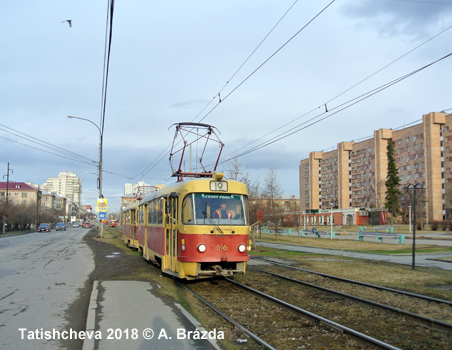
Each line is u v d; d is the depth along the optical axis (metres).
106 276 12.42
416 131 80.88
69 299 9.00
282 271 14.80
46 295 9.41
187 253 10.49
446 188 74.75
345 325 7.48
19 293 9.63
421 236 43.34
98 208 33.41
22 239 37.41
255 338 6.30
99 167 33.28
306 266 16.42
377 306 8.69
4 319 7.27
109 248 24.27
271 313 8.27
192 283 11.77
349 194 101.50
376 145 90.81
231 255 10.70
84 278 12.00
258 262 18.14
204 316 7.74
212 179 11.19
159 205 13.75
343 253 23.31
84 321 7.21
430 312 8.30
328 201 109.56
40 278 11.95
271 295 10.25
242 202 11.39
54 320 7.25
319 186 114.31
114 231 61.41
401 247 28.11
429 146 76.75
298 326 7.35
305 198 118.44
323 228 78.62
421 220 62.50
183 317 7.31
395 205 71.31
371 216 83.94
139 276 12.45
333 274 14.00
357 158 99.00
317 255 21.84
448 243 32.16
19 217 71.75
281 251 24.84
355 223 85.25
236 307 8.76
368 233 53.78
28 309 8.04
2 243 30.00
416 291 10.72
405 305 8.98
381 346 6.03
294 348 6.16
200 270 10.49
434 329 7.11
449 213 68.12
